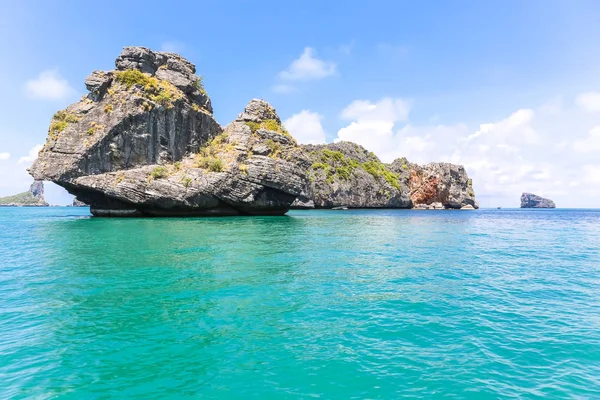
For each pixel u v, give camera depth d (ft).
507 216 292.40
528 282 46.32
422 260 62.13
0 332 27.91
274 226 127.13
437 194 457.68
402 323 30.48
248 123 219.00
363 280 46.03
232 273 49.11
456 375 21.76
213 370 22.27
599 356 24.53
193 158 197.77
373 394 19.61
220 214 185.78
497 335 28.04
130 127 175.01
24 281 43.83
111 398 19.19
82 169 163.12
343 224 147.64
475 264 59.16
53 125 170.81
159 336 27.43
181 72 212.84
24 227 118.73
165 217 172.65
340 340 26.81
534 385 20.74
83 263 55.31
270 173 188.03
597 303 36.99
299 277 47.24
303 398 19.17
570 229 148.05
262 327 29.37
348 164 432.66
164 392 19.81
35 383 20.56
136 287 41.39
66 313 32.35
